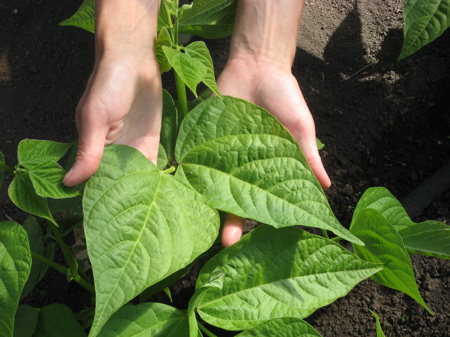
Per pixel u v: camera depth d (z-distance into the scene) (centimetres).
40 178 50
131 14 58
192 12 60
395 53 94
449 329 75
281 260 55
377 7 100
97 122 55
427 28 74
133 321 52
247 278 55
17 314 58
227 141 55
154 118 61
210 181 55
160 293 78
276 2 67
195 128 56
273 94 66
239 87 68
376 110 91
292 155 54
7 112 93
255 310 54
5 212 85
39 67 96
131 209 50
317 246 55
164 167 62
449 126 88
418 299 57
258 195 54
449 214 83
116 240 49
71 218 66
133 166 52
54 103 93
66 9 102
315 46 97
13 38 100
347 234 51
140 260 49
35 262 64
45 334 57
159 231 50
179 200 52
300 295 54
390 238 56
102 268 47
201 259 72
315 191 53
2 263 49
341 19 100
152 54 60
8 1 103
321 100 92
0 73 96
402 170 87
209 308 55
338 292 54
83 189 51
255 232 54
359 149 88
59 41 99
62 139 91
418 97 91
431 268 79
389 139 89
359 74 94
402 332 76
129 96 57
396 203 63
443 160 86
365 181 86
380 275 59
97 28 58
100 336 51
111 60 57
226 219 61
